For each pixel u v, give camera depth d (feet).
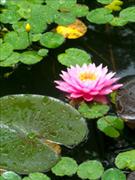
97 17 9.86
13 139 7.04
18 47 9.14
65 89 7.80
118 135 7.30
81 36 9.58
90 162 6.77
